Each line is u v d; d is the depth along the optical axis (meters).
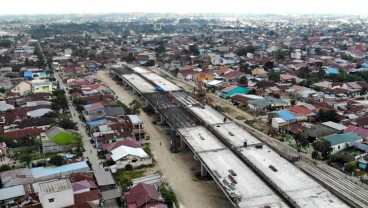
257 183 57.19
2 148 79.44
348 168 69.69
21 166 72.19
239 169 62.41
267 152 69.44
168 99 113.06
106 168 71.62
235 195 52.44
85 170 68.94
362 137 83.38
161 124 102.06
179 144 86.06
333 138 80.44
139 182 63.59
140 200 57.12
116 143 79.31
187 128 85.00
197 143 75.00
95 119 97.56
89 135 91.12
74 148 81.94
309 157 76.94
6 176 65.31
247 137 78.00
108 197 59.53
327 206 49.75
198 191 64.56
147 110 115.50
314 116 100.31
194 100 112.06
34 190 60.81
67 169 68.31
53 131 84.50
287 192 53.50
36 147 82.06
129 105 117.81
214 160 66.31
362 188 62.91
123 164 73.00
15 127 95.19
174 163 76.56
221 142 75.69
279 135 90.44
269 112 102.81
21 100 119.06
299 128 90.44
